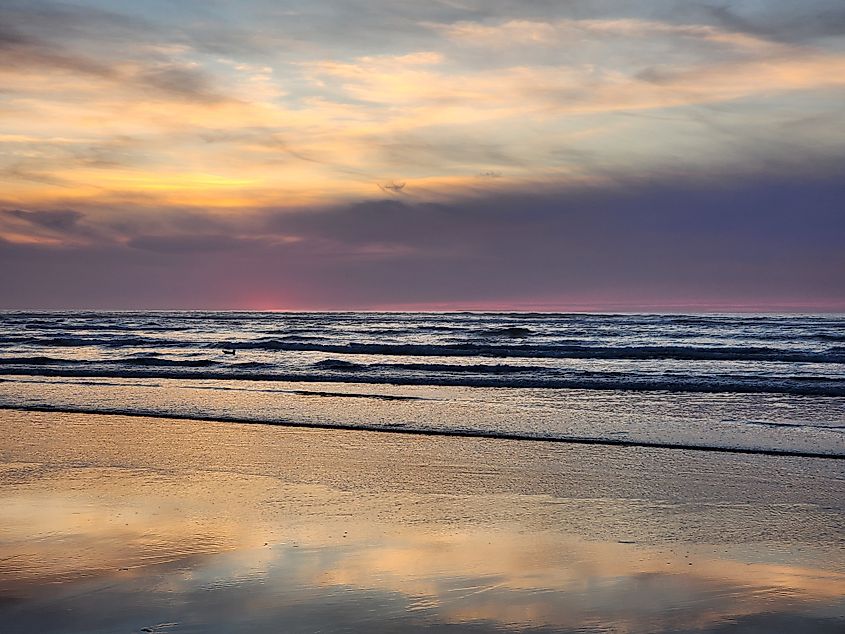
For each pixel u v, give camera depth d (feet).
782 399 58.23
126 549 23.97
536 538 25.45
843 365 89.15
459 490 32.14
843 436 43.24
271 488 32.48
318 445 41.65
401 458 38.40
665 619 18.38
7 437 44.04
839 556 23.65
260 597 19.83
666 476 34.50
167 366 86.63
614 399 58.44
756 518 27.96
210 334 163.63
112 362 90.84
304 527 26.66
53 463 37.50
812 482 33.27
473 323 212.23
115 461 37.88
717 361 94.79
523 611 18.90
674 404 55.72
